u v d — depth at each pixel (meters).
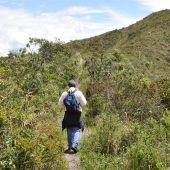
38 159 7.64
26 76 18.83
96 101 15.24
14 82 17.31
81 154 9.99
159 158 8.36
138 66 59.56
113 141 10.13
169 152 9.19
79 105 10.43
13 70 20.81
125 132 10.36
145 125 11.06
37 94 17.27
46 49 30.61
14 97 12.88
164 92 14.62
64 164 8.84
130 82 17.02
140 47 77.06
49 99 17.73
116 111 13.17
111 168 8.65
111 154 9.87
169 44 80.62
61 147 9.62
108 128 10.62
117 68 28.97
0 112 8.38
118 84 17.16
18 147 7.52
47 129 9.28
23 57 25.33
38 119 10.27
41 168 7.86
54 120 13.50
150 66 62.53
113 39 103.06
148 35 85.38
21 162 7.47
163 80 16.48
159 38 83.00
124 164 8.63
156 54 73.69
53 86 21.03
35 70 22.22
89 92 20.14
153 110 12.73
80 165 9.27
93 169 8.76
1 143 7.59
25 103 12.45
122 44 94.94
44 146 8.05
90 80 27.09
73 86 10.59
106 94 15.63
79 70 37.75
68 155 10.12
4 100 10.49
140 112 12.69
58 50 33.38
